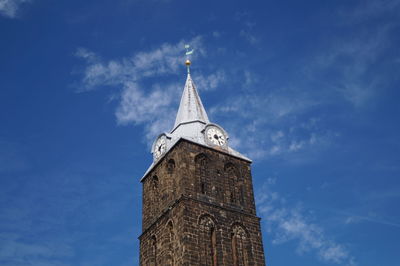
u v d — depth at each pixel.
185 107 89.69
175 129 86.94
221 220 74.38
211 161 79.88
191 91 93.31
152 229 77.69
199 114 88.19
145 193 84.25
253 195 80.62
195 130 84.19
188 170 76.62
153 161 85.75
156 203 80.94
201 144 80.31
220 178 79.12
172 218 73.94
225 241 72.75
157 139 86.56
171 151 81.19
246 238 75.06
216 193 76.94
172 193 77.50
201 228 72.12
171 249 72.44
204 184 76.94
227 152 82.50
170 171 80.06
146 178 85.50
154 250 76.06
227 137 84.88
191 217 72.06
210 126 83.94
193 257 68.88
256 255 74.25
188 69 98.25
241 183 80.69
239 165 82.75
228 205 76.81
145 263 75.88
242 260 72.81
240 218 76.38
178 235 71.31
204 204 74.31
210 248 71.31
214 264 70.31
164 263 71.50
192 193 74.62
